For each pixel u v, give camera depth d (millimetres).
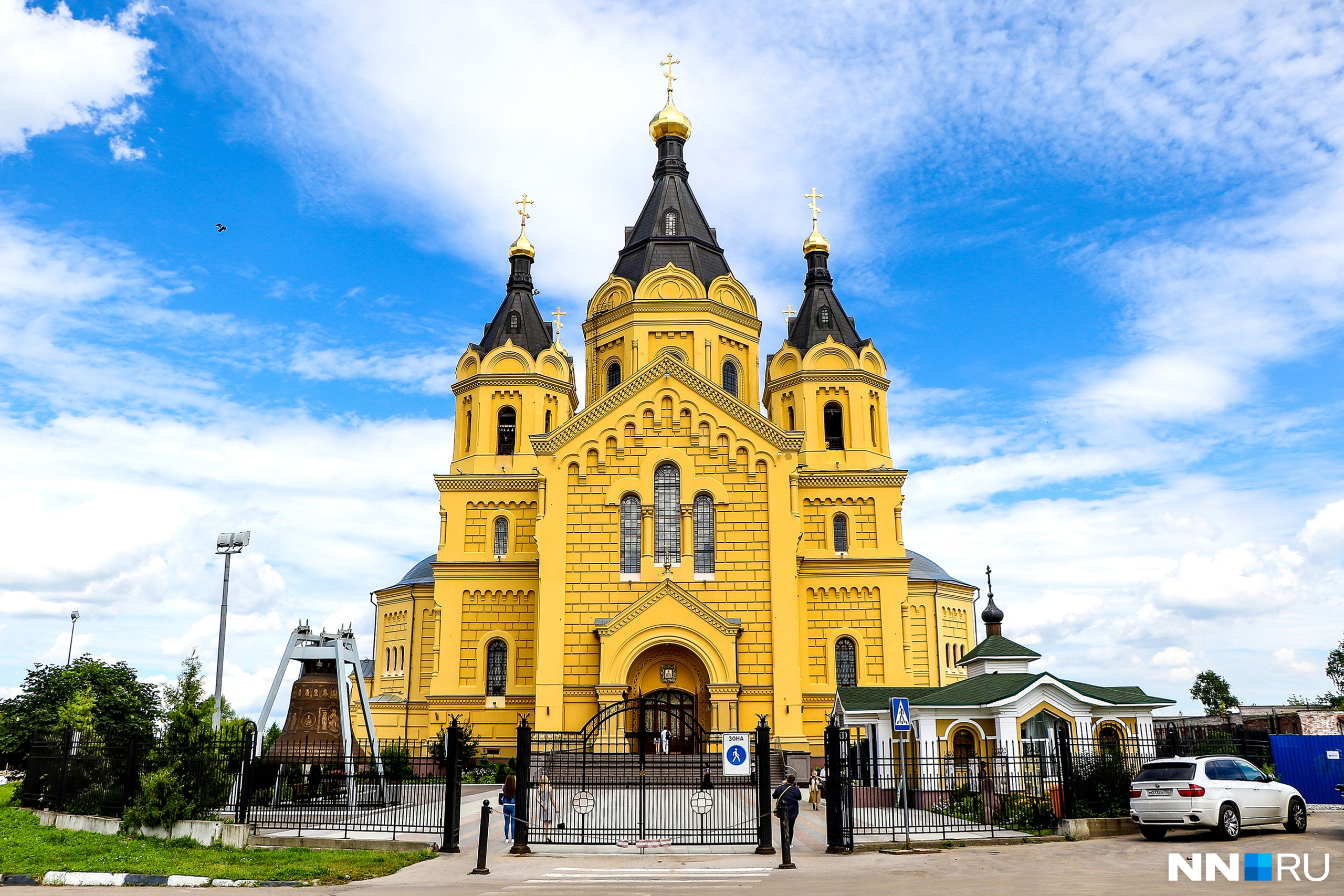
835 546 58594
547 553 51000
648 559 50875
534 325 65312
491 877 23141
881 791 36469
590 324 62156
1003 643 50938
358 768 36281
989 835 28812
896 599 56375
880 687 46969
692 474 52031
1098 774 30734
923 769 40094
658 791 41812
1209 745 35750
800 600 56594
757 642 49656
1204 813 25750
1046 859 23953
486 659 56969
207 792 29031
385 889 21156
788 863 24156
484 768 52094
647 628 48594
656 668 50000
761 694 49000
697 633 48531
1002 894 18578
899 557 57094
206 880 21844
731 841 29047
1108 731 40875
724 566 50844
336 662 37812
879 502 58781
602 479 52094
